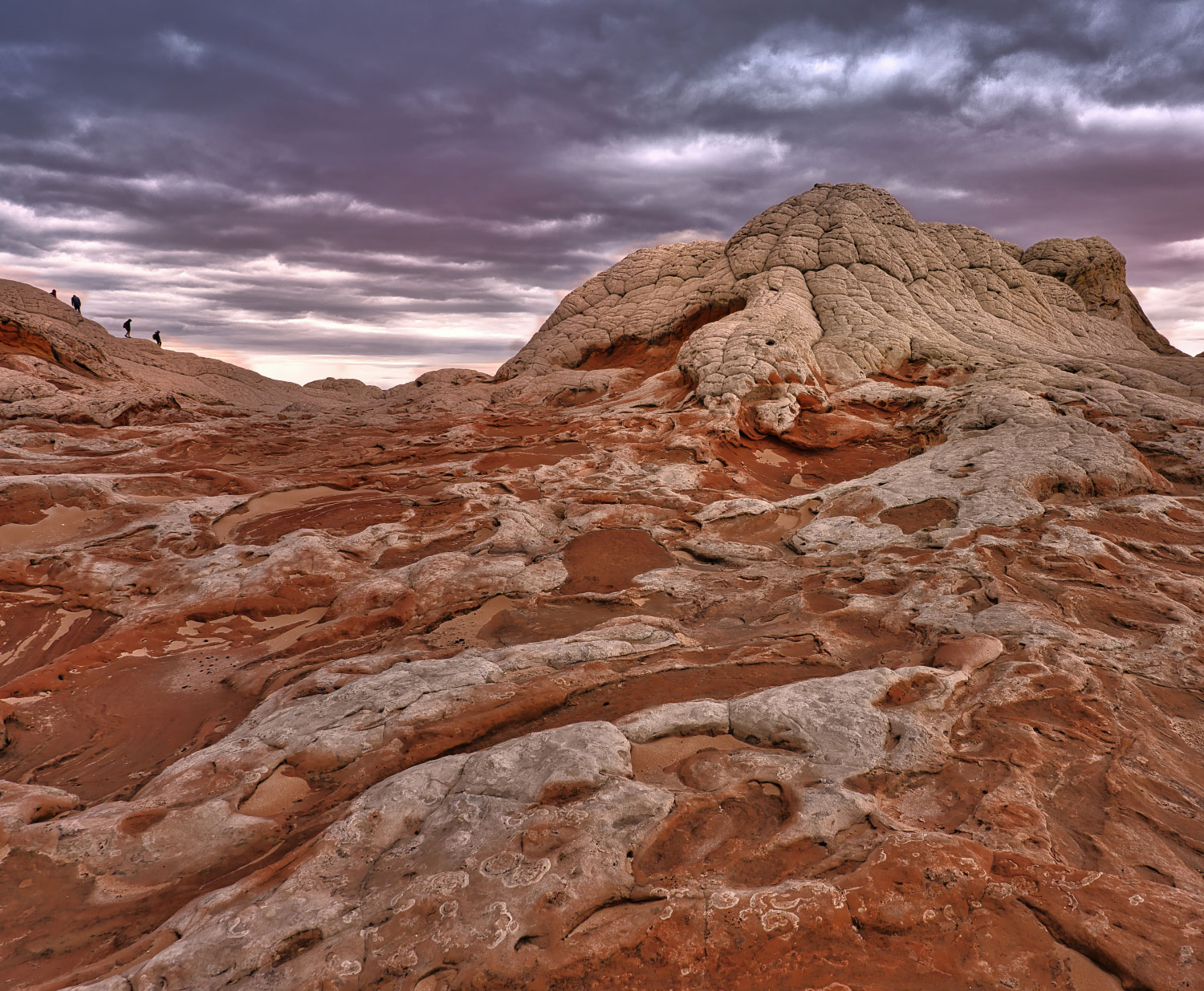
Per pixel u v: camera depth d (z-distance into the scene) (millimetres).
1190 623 7488
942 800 4684
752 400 21562
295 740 6129
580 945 3482
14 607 10414
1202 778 5078
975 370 24797
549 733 5418
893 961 3293
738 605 9398
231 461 21250
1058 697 6000
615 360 36312
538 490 15969
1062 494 12461
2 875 4766
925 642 7457
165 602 10289
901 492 12992
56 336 30859
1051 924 3459
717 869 4023
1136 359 27312
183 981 3480
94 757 6922
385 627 9531
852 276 31266
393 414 33188
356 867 4273
